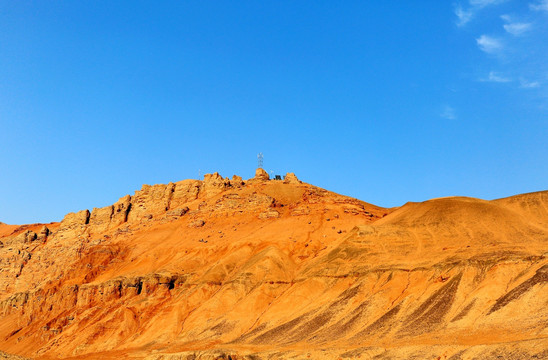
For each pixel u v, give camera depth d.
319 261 165.12
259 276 166.88
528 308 115.38
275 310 152.50
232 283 165.25
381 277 146.38
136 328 166.12
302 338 134.12
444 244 153.75
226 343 142.25
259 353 125.06
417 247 156.12
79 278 199.62
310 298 152.50
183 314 163.50
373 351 112.31
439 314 125.00
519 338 105.50
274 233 195.00
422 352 107.81
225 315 155.62
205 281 172.25
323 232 191.12
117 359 145.25
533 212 168.12
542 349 95.38
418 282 139.38
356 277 151.25
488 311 119.69
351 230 175.25
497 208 165.88
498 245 143.62
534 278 121.88
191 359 126.75
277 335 139.00
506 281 127.44
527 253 133.25
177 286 180.62
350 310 139.50
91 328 166.62
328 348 120.31
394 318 129.62
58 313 188.38
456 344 108.50
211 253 192.75
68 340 168.38
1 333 195.00
